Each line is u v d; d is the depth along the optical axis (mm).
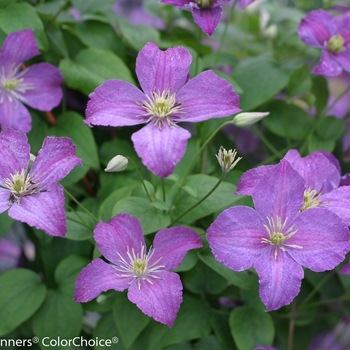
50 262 494
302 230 405
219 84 407
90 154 490
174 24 639
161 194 454
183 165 502
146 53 415
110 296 460
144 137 389
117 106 406
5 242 675
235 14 679
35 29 490
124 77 509
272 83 526
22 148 412
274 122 543
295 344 524
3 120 480
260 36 644
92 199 501
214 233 393
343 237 396
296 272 397
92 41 532
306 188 429
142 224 426
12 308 455
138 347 460
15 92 487
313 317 526
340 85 739
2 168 408
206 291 472
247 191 412
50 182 403
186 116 406
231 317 461
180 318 462
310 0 635
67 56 524
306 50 588
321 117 535
